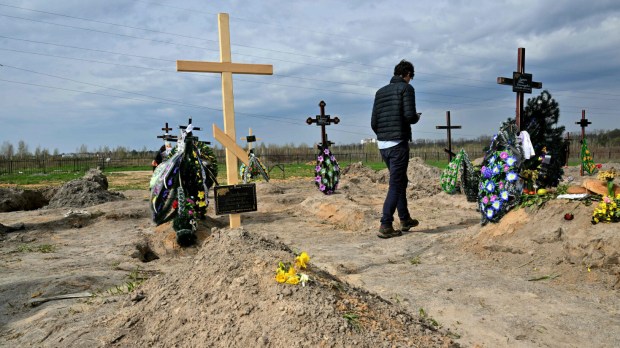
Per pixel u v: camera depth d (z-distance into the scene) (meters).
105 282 4.70
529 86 5.95
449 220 8.20
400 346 2.48
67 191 14.32
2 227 8.75
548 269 4.42
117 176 32.41
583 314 3.47
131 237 7.89
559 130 5.80
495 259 4.90
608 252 4.14
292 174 29.09
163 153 16.02
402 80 6.46
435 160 49.56
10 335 3.32
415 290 4.15
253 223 9.55
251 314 2.75
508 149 5.39
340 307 2.76
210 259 3.46
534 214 5.01
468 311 3.61
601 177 5.00
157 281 3.65
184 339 2.76
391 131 6.47
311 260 5.48
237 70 5.18
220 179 22.83
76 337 3.02
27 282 4.67
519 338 3.11
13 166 44.62
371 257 5.54
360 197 13.03
